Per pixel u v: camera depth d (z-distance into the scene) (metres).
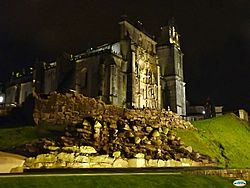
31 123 33.19
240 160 41.25
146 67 82.31
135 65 77.38
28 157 20.66
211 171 23.80
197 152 36.16
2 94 94.25
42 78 83.50
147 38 90.12
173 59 93.69
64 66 79.31
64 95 35.03
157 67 87.44
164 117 44.56
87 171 20.22
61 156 21.83
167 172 21.06
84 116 35.56
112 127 30.08
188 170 23.45
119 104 70.56
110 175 17.28
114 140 26.91
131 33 83.00
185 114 94.25
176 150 31.84
